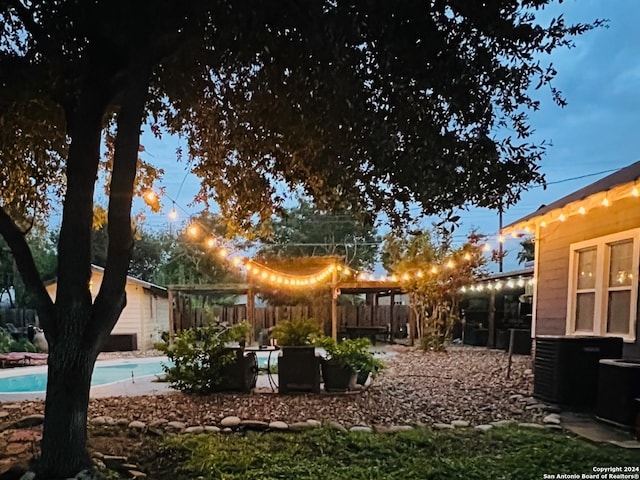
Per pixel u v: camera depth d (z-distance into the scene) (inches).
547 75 118.6
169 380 255.3
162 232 832.9
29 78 137.9
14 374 362.9
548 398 226.4
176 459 145.3
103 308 126.0
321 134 130.4
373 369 269.7
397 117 108.8
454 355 443.8
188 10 120.6
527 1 107.0
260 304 660.7
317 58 109.5
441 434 172.1
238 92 159.0
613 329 259.1
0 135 165.5
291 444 159.0
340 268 489.4
